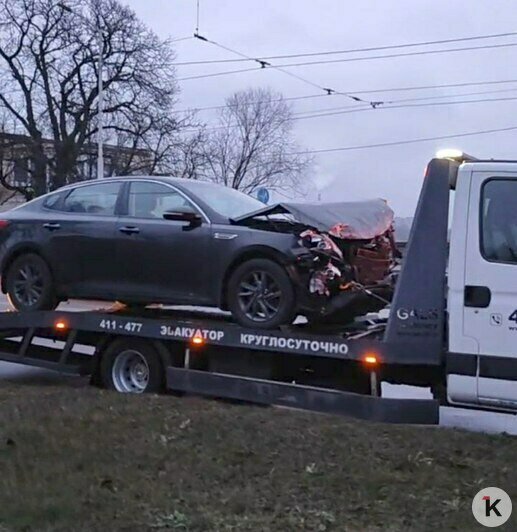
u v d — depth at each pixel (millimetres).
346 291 7703
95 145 40719
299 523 4910
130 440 6562
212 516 4992
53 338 9305
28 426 6902
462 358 6723
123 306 9422
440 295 6840
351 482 5637
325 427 7055
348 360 7332
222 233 8008
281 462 6066
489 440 6797
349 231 7586
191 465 5965
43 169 41500
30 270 9367
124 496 5301
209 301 8094
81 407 7684
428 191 6871
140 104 40438
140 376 8766
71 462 5992
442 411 8516
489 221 6637
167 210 8500
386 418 7012
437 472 5879
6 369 10562
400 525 4914
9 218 9570
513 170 6570
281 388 7621
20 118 41781
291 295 7570
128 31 40281
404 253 6984
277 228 7895
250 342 7723
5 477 5656
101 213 8977
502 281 6570
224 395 7965
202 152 44344
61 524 4836
